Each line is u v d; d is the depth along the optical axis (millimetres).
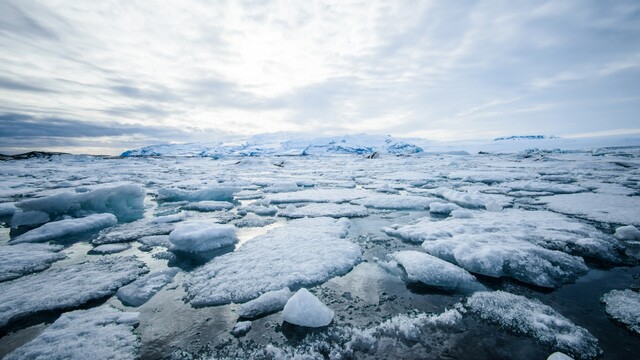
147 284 3809
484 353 2512
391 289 3688
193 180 16859
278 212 8133
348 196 10656
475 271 4086
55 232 6059
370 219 7359
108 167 28016
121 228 6684
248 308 3178
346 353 2529
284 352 2566
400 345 2623
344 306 3303
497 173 17359
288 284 3773
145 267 4488
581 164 20734
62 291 3656
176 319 3115
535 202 8938
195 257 4883
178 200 10555
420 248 5152
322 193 11398
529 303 3248
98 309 3277
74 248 5438
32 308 3312
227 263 4414
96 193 7992
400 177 17344
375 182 15461
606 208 7695
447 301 3385
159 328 2961
